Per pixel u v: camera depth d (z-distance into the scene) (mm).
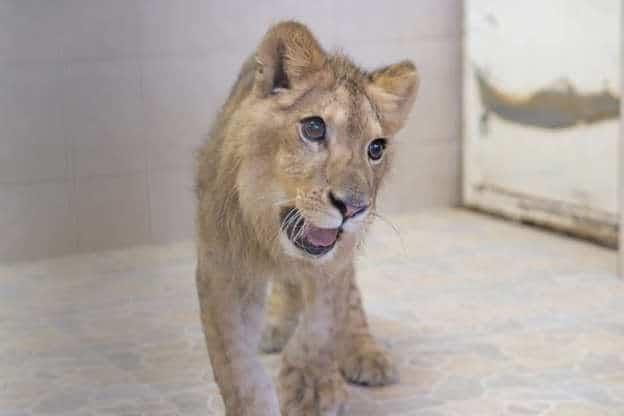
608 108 3242
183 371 2520
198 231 2234
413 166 3646
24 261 3244
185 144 3346
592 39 3256
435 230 3473
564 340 2662
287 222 2111
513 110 3514
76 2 3203
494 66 3553
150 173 3326
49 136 3227
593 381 2469
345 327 2398
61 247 3275
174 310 2850
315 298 2256
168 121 3320
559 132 3389
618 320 2768
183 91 3322
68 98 3227
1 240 3223
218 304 2209
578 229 3381
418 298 2924
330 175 2033
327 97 2059
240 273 2207
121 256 3262
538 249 3291
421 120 3637
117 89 3264
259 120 2104
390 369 2479
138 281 3059
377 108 2115
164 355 2596
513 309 2844
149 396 2412
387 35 3555
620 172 3025
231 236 2182
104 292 2979
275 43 2104
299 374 2285
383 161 2170
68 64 3217
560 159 3400
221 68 3346
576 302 2881
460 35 3648
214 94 3350
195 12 3303
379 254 3256
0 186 3207
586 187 3342
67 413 2342
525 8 3430
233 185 2162
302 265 2197
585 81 3291
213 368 2225
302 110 2061
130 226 3328
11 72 3174
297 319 2609
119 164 3293
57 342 2662
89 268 3166
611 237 3291
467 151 3682
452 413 2355
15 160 3207
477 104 3627
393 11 3551
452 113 3674
